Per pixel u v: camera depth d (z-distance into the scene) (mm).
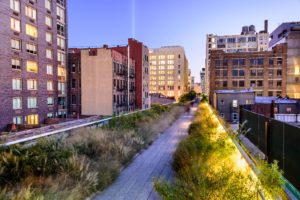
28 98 35375
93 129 11516
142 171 7965
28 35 35438
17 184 5520
